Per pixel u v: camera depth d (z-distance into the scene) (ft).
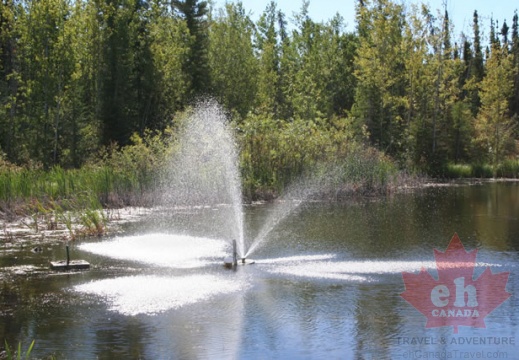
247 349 26.13
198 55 157.17
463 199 86.22
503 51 166.40
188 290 35.09
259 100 167.94
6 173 73.05
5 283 36.81
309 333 28.04
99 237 52.75
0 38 130.62
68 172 78.33
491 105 149.59
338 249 47.21
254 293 34.53
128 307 31.99
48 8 114.62
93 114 138.72
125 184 78.18
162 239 51.62
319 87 185.37
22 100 131.03
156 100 150.20
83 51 137.49
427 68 140.87
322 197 86.89
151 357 25.30
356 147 101.50
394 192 97.25
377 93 142.72
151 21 158.51
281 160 88.99
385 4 145.48
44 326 29.07
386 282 36.91
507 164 137.39
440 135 139.03
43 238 52.11
